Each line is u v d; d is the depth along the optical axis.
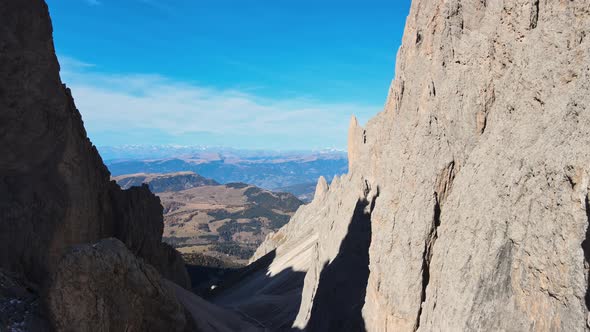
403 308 28.34
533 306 18.23
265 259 137.25
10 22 40.16
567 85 19.36
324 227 68.56
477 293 21.16
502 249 20.39
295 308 76.56
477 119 27.03
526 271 18.77
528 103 21.58
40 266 39.34
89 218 46.03
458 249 23.56
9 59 39.81
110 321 30.58
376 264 32.44
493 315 20.12
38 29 41.97
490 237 21.31
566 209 16.78
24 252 38.59
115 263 31.64
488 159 23.42
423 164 29.50
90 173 49.38
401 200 31.30
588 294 15.38
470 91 27.64
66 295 28.64
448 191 28.16
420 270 27.70
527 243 18.69
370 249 34.59
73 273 29.06
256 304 85.56
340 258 51.38
